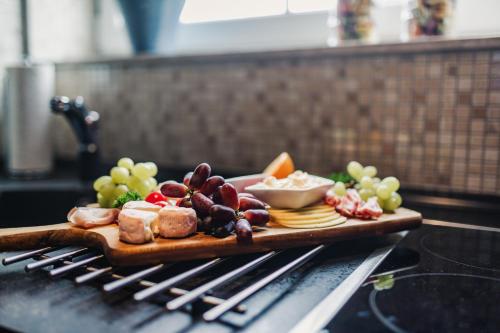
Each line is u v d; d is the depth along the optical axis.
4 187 1.46
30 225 1.48
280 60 1.46
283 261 0.76
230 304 0.53
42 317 0.53
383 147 1.33
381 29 1.52
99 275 0.60
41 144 1.66
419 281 0.68
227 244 0.73
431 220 1.09
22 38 1.74
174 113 1.67
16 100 1.60
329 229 0.82
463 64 1.20
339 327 0.52
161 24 1.60
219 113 1.58
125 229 0.69
